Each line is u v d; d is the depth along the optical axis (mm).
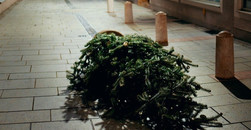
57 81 6672
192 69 7457
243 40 10469
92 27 13609
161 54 5555
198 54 8938
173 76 4938
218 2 12250
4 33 12250
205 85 6340
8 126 4656
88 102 5562
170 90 4562
